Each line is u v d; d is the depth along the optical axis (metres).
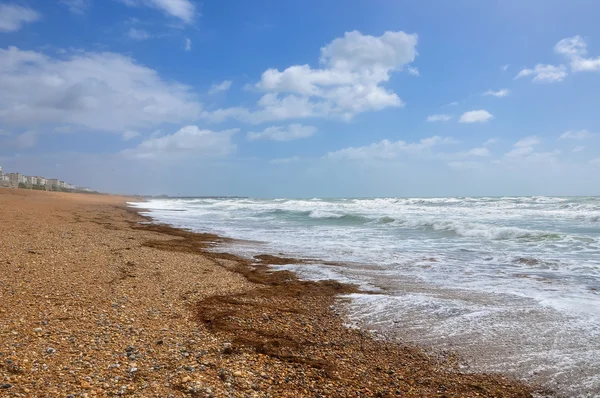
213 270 10.27
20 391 3.61
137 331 5.50
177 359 4.68
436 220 20.89
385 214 28.09
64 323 5.53
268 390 4.11
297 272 10.38
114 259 10.55
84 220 22.42
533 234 15.66
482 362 5.06
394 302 7.64
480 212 28.02
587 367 4.85
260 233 19.31
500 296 8.02
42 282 7.64
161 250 12.97
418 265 11.30
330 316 6.83
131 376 4.14
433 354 5.30
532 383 4.53
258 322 6.32
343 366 4.87
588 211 26.16
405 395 4.21
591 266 10.72
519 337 5.83
